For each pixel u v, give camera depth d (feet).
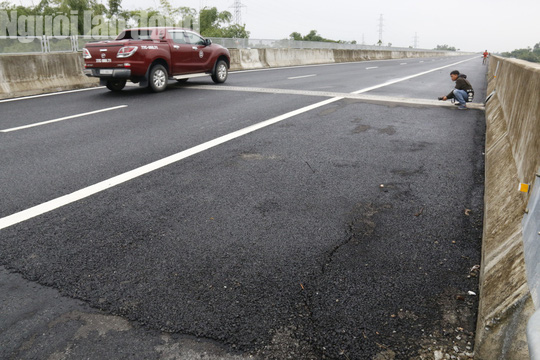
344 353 6.55
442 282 8.42
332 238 10.22
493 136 18.10
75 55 39.83
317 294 8.03
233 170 15.21
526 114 11.53
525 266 6.34
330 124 22.75
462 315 7.44
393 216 11.45
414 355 6.51
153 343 6.77
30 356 6.49
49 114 25.49
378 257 9.36
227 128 21.66
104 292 8.07
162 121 23.36
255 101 30.14
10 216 11.34
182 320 7.29
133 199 12.55
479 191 13.29
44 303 7.75
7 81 33.76
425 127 22.43
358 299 7.88
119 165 15.72
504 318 6.06
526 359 5.67
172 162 16.10
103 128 21.70
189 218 11.28
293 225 10.90
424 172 15.11
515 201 9.32
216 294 8.02
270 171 15.11
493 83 35.94
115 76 33.22
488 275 7.68
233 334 6.96
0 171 15.02
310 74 56.44
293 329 7.08
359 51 118.73
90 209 11.83
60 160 16.33
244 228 10.71
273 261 9.18
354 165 15.84
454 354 6.50
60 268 8.87
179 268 8.89
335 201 12.44
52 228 10.66
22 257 9.30
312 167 15.57
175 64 37.04
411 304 7.74
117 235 10.32
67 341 6.81
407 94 34.88
